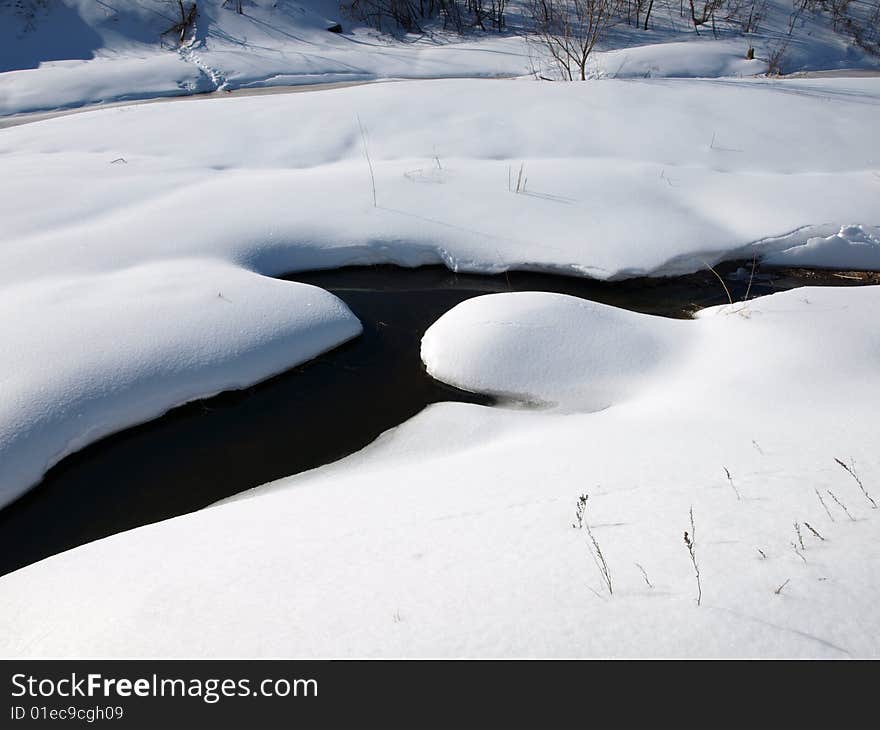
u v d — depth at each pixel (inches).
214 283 244.7
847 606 84.7
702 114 418.0
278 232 290.5
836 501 106.7
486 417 188.9
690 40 751.1
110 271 256.4
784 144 376.5
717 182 331.0
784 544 97.1
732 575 91.7
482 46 738.8
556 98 449.4
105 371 195.8
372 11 834.2
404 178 338.3
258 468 180.7
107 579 115.5
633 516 110.1
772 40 748.0
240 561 112.5
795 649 80.0
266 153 383.9
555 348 206.7
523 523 112.8
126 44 733.3
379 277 284.2
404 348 232.2
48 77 609.0
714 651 80.7
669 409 171.5
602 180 332.2
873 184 324.5
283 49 732.0
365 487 142.2
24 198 319.9
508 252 282.7
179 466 181.9
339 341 231.8
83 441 183.3
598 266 270.8
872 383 171.3
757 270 280.1
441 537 111.6
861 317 206.1
